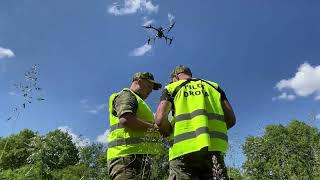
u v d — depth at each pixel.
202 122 2.03
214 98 2.14
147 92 2.49
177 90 2.12
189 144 2.02
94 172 3.08
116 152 2.34
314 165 2.96
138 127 2.32
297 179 2.94
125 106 2.32
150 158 2.29
